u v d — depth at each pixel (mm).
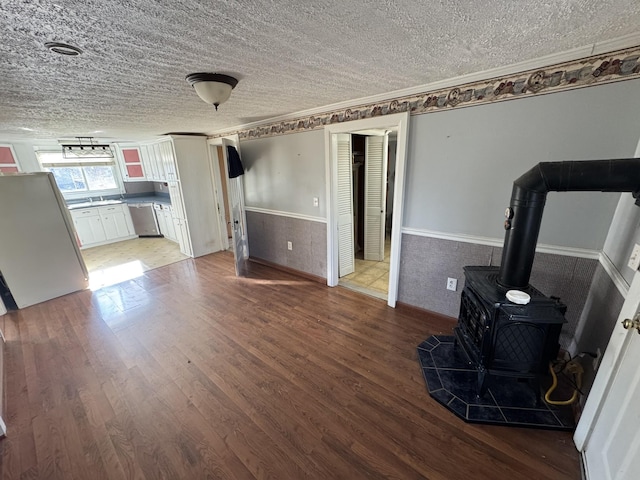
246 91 2148
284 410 1769
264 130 3629
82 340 2562
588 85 1615
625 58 1485
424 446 1520
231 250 5223
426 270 2646
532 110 1818
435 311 2701
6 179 3035
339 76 1852
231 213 3748
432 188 2398
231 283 3725
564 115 1726
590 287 1846
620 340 1230
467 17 1113
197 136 4512
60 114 2602
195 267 4348
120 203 5840
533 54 1609
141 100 2232
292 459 1477
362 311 2916
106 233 5699
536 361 1632
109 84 1801
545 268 2000
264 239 4254
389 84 2111
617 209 1655
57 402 1879
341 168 3479
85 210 5383
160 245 5590
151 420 1727
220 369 2145
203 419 1724
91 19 1009
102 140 5344
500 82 1880
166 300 3293
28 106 2229
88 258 4863
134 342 2508
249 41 1271
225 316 2906
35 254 3258
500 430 1591
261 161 3832
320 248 3535
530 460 1430
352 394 1876
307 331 2600
